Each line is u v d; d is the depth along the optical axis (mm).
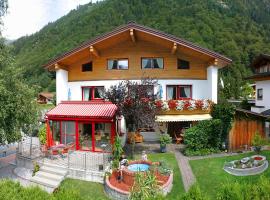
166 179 18469
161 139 26484
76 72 32594
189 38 87812
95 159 24688
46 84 126688
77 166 22844
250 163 20125
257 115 25812
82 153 26656
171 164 22516
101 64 31547
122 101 24109
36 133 38094
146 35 29578
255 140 22938
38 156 26000
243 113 25797
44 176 22234
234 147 25781
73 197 8484
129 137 30703
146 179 15258
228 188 7977
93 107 29234
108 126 30984
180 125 31625
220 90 65312
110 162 22984
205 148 25453
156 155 25422
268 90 39094
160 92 30453
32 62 132875
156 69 30953
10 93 20922
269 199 7629
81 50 29984
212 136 25656
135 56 31031
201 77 31297
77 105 30375
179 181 19109
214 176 19406
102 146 27922
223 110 25953
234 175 19203
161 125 31422
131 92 24406
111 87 25859
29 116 22797
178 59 31188
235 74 84250
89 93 32281
